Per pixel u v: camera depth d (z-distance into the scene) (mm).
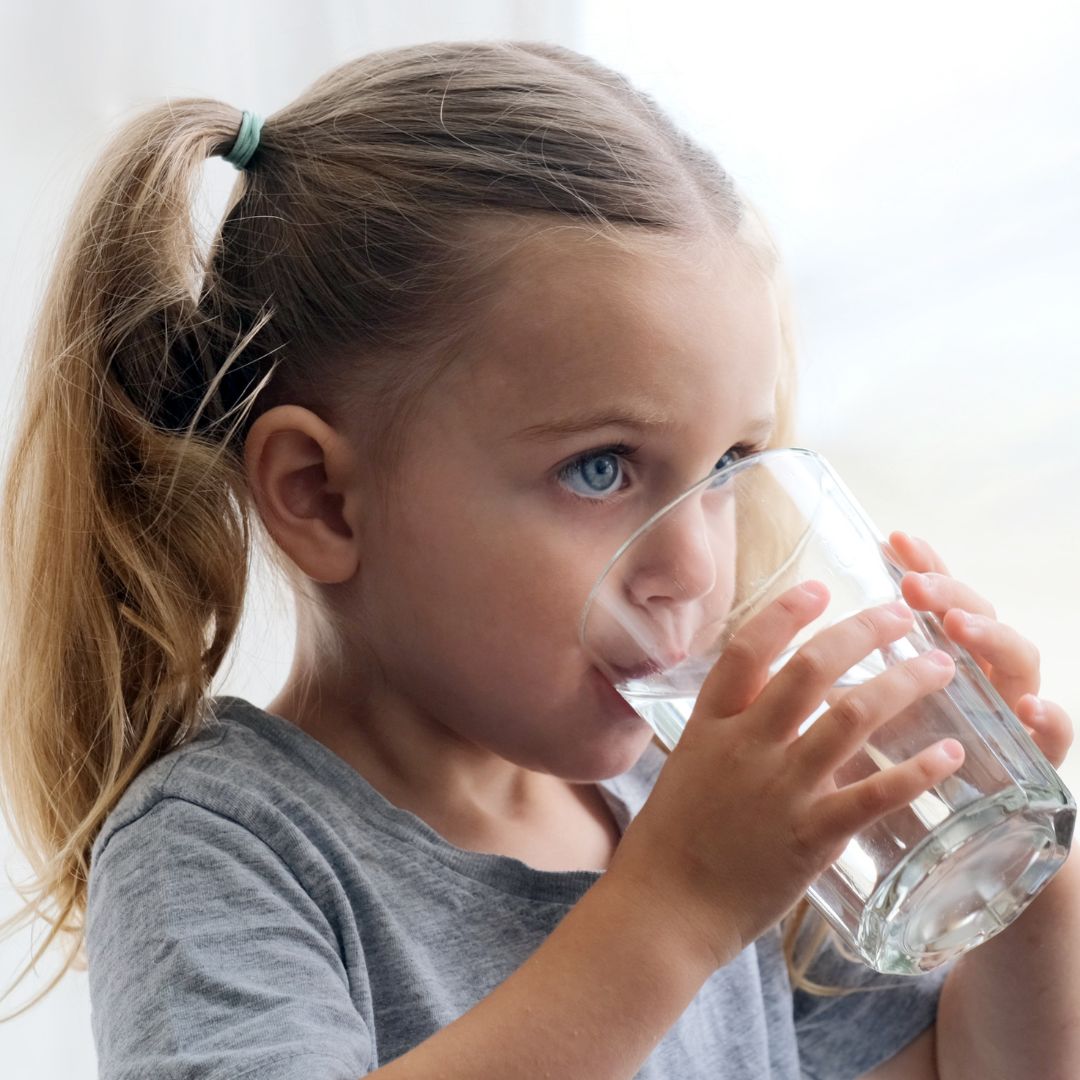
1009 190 1528
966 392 1555
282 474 949
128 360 983
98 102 1505
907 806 761
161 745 963
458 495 909
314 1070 739
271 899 837
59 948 1311
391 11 1559
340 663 985
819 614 801
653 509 906
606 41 1573
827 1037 1136
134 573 970
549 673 907
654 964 759
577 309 885
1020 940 1040
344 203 960
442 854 941
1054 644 1530
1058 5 1502
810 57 1544
